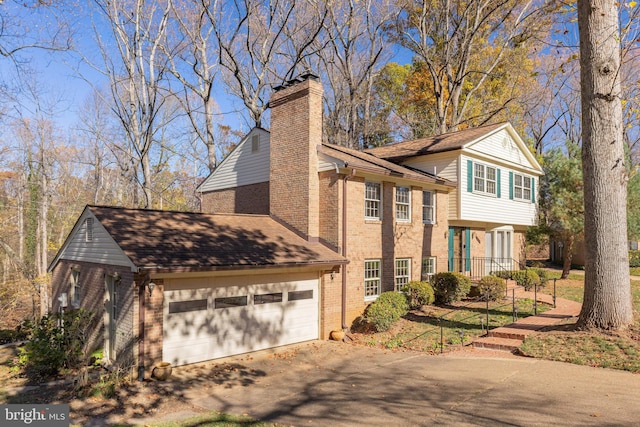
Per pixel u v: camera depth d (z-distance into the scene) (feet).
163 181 133.08
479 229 69.62
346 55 102.12
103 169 125.49
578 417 19.22
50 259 101.14
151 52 82.69
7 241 95.20
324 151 47.24
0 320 82.74
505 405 21.45
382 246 50.62
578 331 32.17
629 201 68.39
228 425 21.44
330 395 25.91
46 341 33.47
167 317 32.76
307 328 42.98
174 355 32.99
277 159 50.21
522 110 118.21
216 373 31.99
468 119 96.78
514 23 84.28
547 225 79.05
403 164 67.36
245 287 37.88
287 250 41.78
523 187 75.97
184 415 23.41
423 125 114.73
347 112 114.01
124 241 33.30
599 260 31.65
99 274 37.78
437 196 59.82
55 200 110.11
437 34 101.45
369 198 49.93
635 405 20.34
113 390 27.63
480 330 40.88
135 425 21.90
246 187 57.52
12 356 44.21
